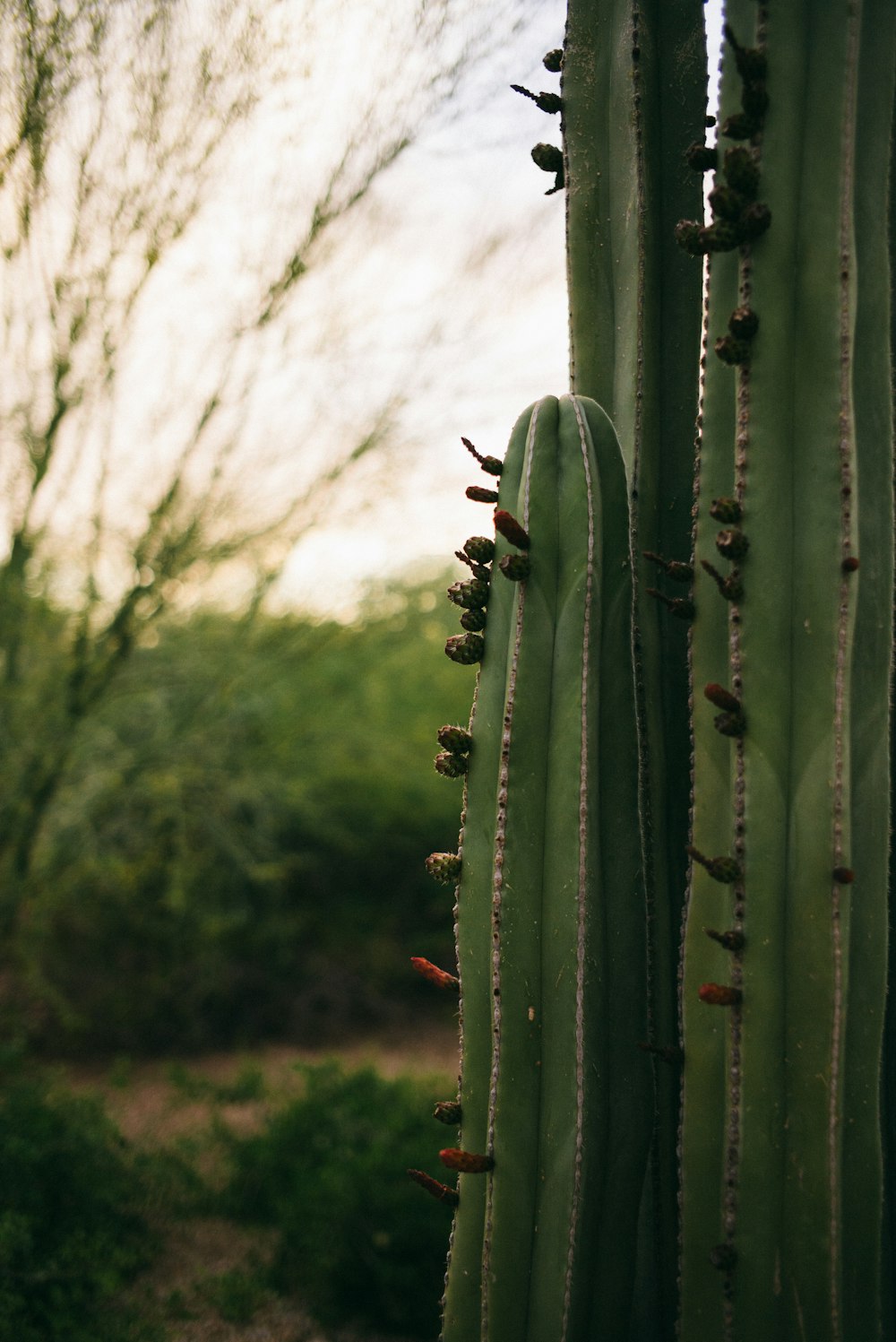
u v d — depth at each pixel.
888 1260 1.53
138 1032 5.67
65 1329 2.55
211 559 4.16
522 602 1.53
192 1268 3.09
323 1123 3.63
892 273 1.64
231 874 6.09
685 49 1.77
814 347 1.44
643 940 1.54
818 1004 1.37
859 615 1.45
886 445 1.49
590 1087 1.45
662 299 1.75
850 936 1.41
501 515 1.51
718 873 1.40
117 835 5.49
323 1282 2.93
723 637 1.48
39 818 4.49
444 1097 3.77
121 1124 4.15
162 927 5.70
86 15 2.35
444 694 7.83
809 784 1.39
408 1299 2.86
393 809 7.22
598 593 1.52
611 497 1.57
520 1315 1.45
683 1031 1.47
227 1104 4.58
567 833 1.47
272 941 6.39
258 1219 3.44
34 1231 2.84
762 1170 1.38
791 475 1.44
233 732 5.49
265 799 6.09
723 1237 1.41
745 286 1.46
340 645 5.90
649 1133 1.52
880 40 1.50
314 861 6.78
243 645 4.93
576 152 1.81
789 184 1.45
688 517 1.75
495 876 1.49
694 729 1.49
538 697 1.50
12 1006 5.34
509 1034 1.47
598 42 1.82
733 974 1.40
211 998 6.01
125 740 5.32
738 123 1.46
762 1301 1.38
